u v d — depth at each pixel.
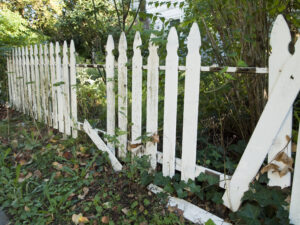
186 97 1.80
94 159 2.40
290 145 1.40
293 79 1.32
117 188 2.07
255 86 1.85
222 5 1.93
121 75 2.38
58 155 2.70
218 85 2.42
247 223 1.44
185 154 1.88
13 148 2.97
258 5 1.75
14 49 4.86
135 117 2.28
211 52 2.40
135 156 2.12
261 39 1.73
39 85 3.89
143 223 1.63
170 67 1.89
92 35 4.59
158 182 1.96
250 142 1.53
